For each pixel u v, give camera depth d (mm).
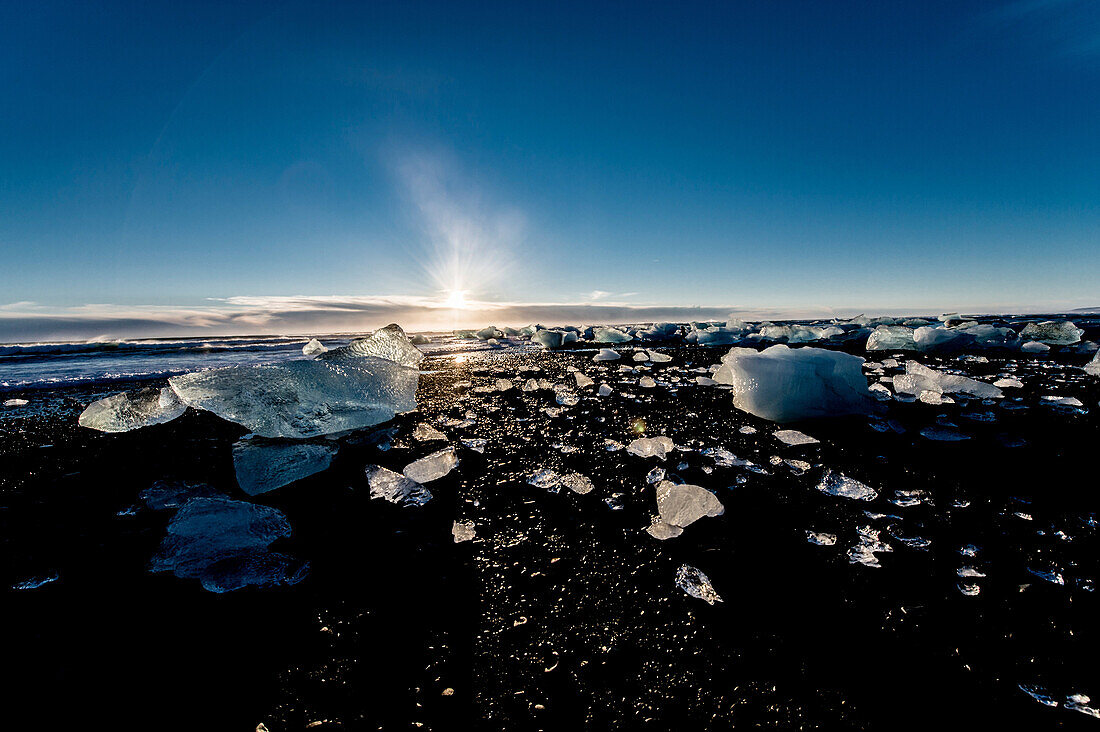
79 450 2111
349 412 2314
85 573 1185
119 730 764
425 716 785
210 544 1241
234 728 768
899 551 1257
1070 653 904
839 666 880
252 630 982
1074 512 1456
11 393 3529
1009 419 2449
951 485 1665
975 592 1086
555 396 3215
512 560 1231
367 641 949
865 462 1896
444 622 1003
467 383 3764
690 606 1045
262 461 1861
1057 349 5289
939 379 3086
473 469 1871
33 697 820
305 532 1382
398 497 1604
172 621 1010
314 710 797
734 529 1376
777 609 1036
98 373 4395
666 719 775
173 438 2289
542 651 920
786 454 2002
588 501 1576
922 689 830
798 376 2562
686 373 4270
